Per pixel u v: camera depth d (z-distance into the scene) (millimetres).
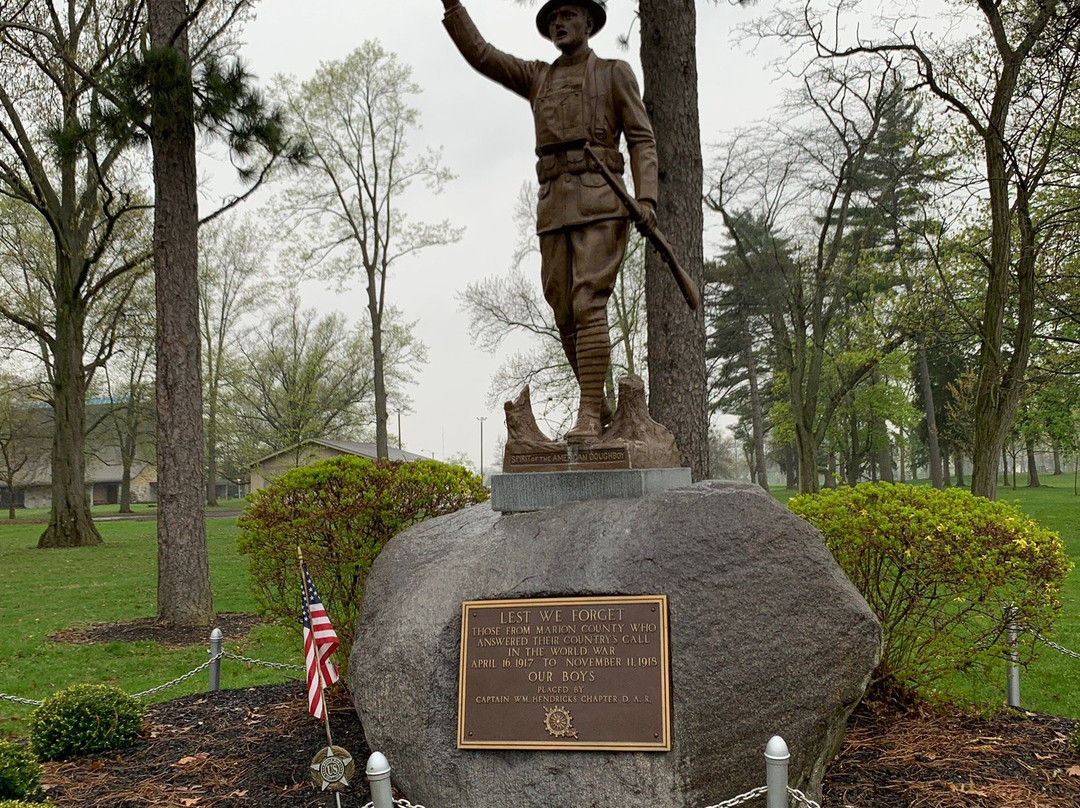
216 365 40344
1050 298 15234
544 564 4559
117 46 18375
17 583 17203
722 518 4500
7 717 7969
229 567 19094
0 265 24969
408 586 4918
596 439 5328
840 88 18688
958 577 5941
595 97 5523
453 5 5695
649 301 10172
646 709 4094
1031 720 6285
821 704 4176
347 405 44969
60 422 24969
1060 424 29203
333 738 6121
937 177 16469
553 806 4027
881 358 21078
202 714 6906
